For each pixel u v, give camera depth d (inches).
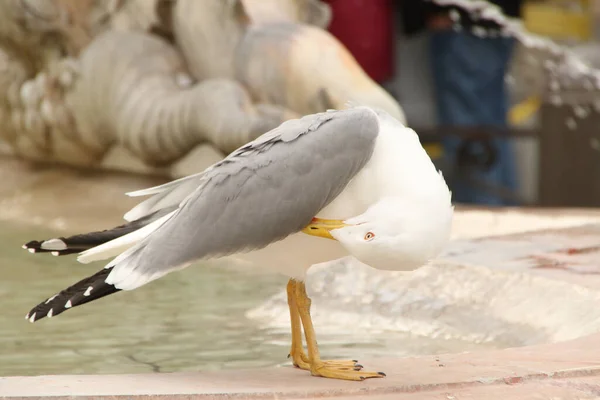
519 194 630.5
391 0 568.7
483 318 261.6
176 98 486.6
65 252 197.5
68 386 172.6
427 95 613.6
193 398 166.6
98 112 523.2
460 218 409.4
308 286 299.9
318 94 449.1
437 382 178.2
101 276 189.2
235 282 321.1
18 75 575.2
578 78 624.7
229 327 261.9
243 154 194.9
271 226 191.3
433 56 604.7
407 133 189.8
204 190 193.8
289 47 460.1
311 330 196.9
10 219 467.5
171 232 192.4
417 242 179.0
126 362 225.6
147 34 518.3
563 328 243.8
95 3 538.0
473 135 593.9
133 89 502.9
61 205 490.3
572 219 405.1
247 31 478.0
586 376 183.0
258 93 466.3
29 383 175.0
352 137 187.5
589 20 673.6
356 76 454.3
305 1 504.1
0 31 564.7
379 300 281.4
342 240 183.5
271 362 225.9
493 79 606.5
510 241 333.4
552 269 282.4
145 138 495.2
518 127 628.1
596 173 613.0
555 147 616.7
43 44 558.3
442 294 277.0
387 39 565.3
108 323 266.1
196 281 323.3
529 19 644.7
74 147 546.3
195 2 494.0
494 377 180.7
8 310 280.4
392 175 184.4
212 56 488.4
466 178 613.0
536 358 196.7
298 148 189.8
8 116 581.9
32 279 324.2
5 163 581.0
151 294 303.3
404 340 253.6
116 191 508.1
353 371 188.7
